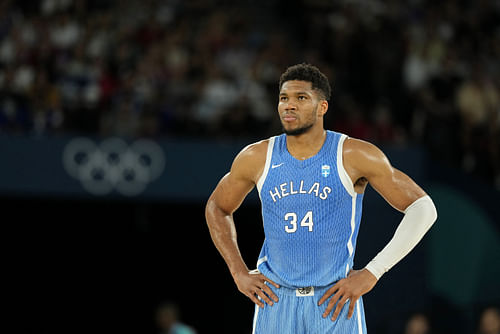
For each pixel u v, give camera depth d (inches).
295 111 488.7
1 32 1592.0
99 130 1392.7
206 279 1604.3
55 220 1542.8
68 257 1567.4
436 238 1401.3
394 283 1344.7
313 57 1640.0
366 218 1328.7
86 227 1557.6
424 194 500.7
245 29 1740.9
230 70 1599.4
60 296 1572.3
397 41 1704.0
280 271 506.3
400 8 1838.1
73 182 1259.8
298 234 496.4
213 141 1312.7
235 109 1441.9
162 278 1601.9
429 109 1573.6
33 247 1550.2
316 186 493.4
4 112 1378.0
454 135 1562.5
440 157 1542.8
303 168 497.0
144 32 1596.9
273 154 506.3
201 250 1593.3
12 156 1246.3
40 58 1487.5
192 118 1437.0
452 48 1779.0
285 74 501.4
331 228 494.3
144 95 1441.9
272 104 1501.0
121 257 1585.9
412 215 493.7
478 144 1573.6
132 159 1282.0
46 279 1565.0
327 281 498.9
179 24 1668.3
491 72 1785.2
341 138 502.6
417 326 1264.8
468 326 1366.9
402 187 497.7
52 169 1255.5
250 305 1590.8
